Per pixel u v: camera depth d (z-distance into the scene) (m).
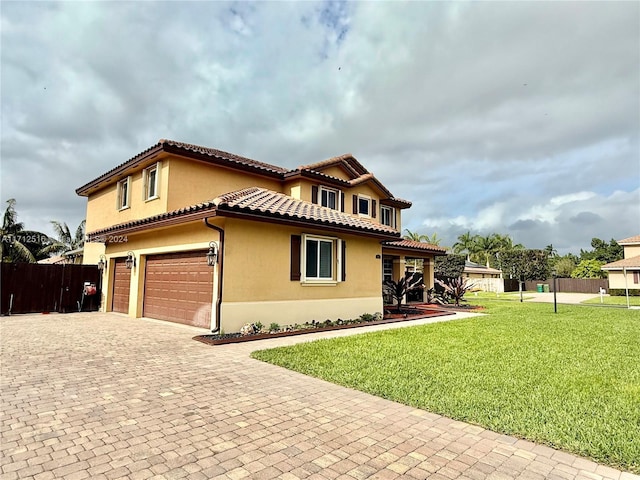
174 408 4.76
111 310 16.36
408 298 22.50
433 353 8.09
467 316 16.47
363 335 10.50
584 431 4.07
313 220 11.72
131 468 3.28
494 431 4.16
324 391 5.55
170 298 12.62
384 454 3.61
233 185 15.84
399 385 5.76
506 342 9.51
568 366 7.00
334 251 13.38
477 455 3.60
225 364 7.09
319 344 9.02
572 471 3.31
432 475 3.23
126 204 16.47
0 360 7.20
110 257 16.59
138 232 13.84
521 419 4.41
